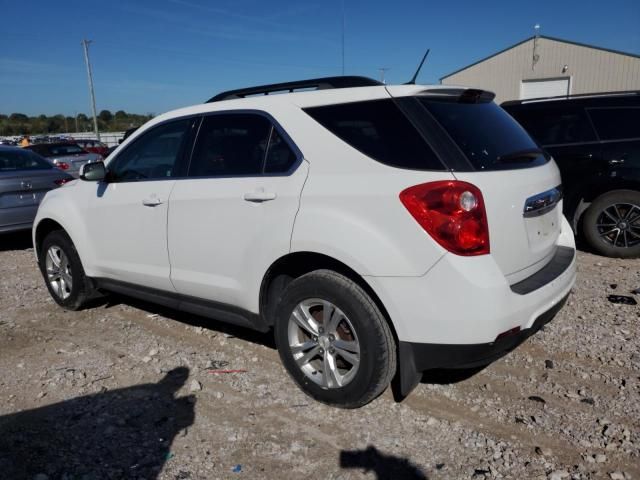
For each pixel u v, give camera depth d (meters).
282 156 3.34
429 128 2.90
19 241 9.17
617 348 3.87
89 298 5.06
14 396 3.52
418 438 2.93
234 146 3.64
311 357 3.29
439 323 2.73
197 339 4.36
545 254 3.28
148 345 4.28
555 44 29.50
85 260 4.77
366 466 2.72
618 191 6.20
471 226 2.68
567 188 6.46
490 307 2.67
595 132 6.31
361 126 3.09
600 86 28.78
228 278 3.62
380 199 2.85
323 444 2.91
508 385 3.44
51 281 5.23
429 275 2.72
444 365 2.82
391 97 3.06
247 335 4.39
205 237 3.69
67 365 3.97
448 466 2.70
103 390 3.56
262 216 3.33
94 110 49.03
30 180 7.95
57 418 3.23
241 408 3.29
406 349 2.87
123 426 3.13
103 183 4.52
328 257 3.10
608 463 2.67
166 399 3.43
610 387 3.36
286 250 3.20
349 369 3.31
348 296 2.98
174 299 4.11
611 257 6.36
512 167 3.04
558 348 3.91
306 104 3.34
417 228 2.74
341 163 3.07
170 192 3.92
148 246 4.12
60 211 4.88
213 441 2.97
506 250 2.85
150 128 4.29
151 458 2.83
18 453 2.89
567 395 3.29
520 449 2.80
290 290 3.26
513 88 31.22
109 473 2.71
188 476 2.68
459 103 3.26
